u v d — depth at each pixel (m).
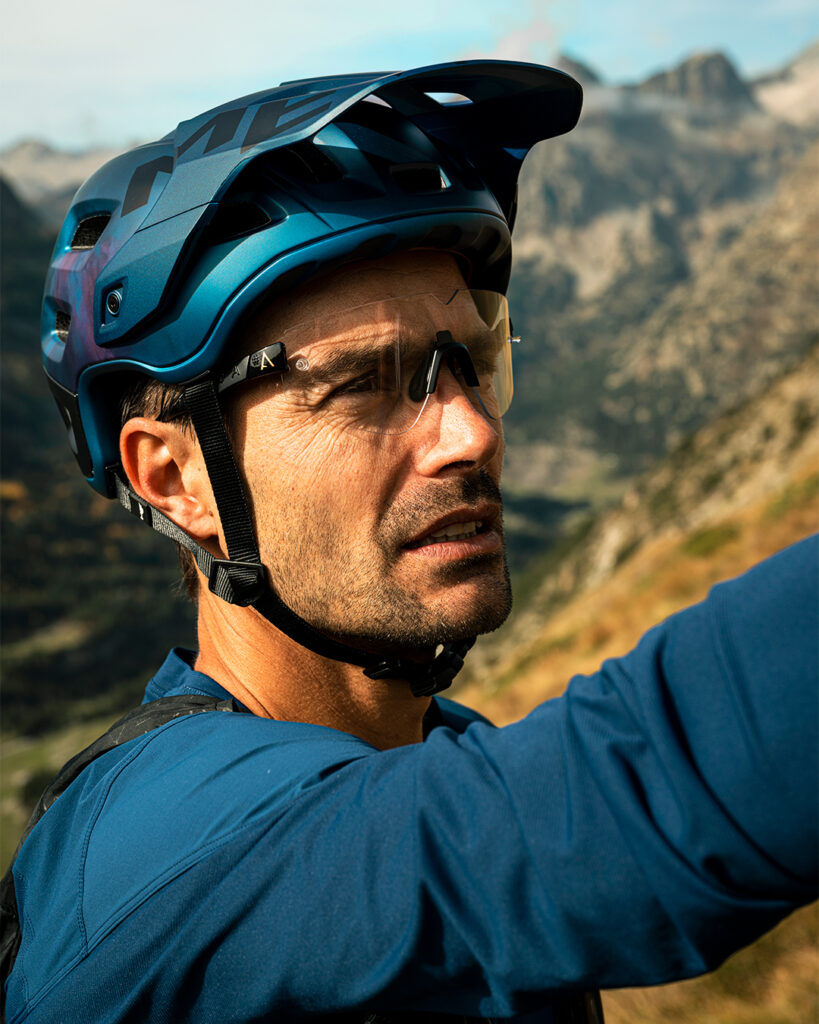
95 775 1.07
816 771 0.54
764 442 49.19
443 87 1.18
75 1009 0.88
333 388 1.07
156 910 0.82
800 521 21.91
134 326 1.13
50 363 1.37
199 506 1.24
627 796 0.59
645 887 0.58
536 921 0.63
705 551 23.88
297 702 1.24
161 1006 0.81
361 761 0.80
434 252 1.15
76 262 1.28
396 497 1.07
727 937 0.58
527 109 1.24
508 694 22.39
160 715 1.11
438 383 1.10
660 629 0.65
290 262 1.03
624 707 0.63
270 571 1.13
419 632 1.07
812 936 6.51
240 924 0.77
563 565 70.50
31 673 180.38
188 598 1.48
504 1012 0.69
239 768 0.89
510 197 1.35
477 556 1.08
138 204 1.15
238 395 1.12
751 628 0.59
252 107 1.10
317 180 1.07
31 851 1.07
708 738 0.58
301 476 1.08
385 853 0.70
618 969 0.61
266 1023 0.78
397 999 0.71
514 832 0.64
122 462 1.28
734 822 0.56
